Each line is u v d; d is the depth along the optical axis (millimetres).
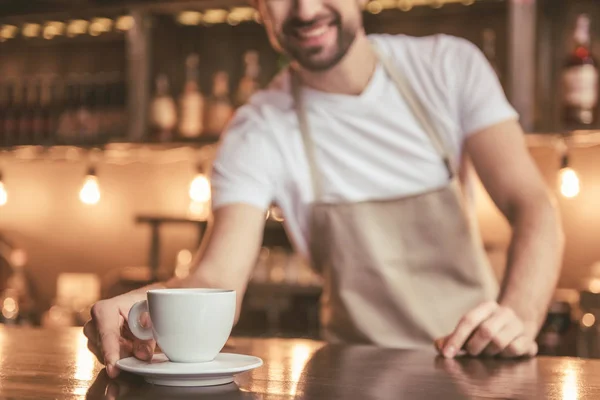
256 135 1573
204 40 3268
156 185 3438
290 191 1611
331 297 1640
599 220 2824
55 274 3576
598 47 2756
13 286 3500
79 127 3277
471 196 1658
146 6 3025
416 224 1574
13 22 3256
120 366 879
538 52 2670
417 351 1205
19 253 3525
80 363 1062
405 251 1581
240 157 1539
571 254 2854
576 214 2854
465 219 1569
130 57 3064
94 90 3363
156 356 978
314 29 1478
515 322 1132
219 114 2982
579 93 2500
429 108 1561
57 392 831
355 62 1561
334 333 1632
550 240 1293
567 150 2740
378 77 1590
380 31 3027
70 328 1542
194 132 3020
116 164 3508
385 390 853
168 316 874
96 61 3549
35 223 3619
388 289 1567
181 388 851
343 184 1599
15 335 1419
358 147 1584
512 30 2504
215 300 883
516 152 1431
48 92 3441
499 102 1479
